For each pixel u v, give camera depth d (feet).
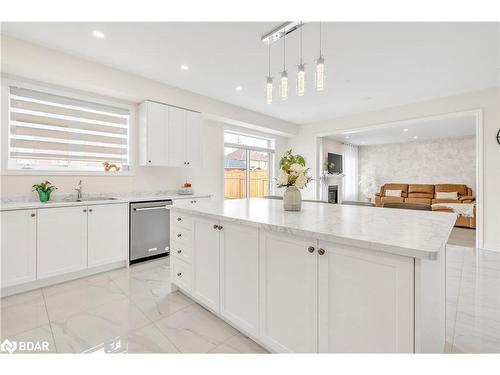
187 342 5.57
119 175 11.72
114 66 10.37
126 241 10.34
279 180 6.72
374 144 30.68
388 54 9.30
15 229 7.73
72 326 6.17
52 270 8.45
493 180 12.44
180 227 7.48
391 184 29.01
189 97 13.30
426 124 19.65
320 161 21.03
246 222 5.28
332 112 17.25
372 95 13.78
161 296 7.79
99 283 8.75
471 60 9.75
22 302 7.35
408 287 3.29
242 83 12.23
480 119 12.81
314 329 4.29
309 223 4.93
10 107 9.05
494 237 12.43
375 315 3.61
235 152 18.54
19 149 9.29
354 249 3.80
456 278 9.25
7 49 8.11
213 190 16.33
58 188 10.02
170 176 13.92
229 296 5.87
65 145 10.37
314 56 9.47
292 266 4.60
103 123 11.39
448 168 25.99
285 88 7.27
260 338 5.17
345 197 29.19
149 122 11.63
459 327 6.14
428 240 3.58
